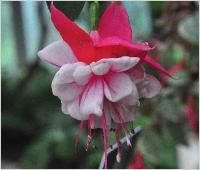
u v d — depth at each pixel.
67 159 0.76
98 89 0.23
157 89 0.24
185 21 0.41
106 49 0.23
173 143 0.44
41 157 0.76
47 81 0.93
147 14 0.55
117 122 0.23
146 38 0.47
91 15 0.24
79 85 0.23
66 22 0.22
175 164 0.51
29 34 1.04
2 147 0.88
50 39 0.83
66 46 0.23
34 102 0.91
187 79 0.43
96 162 0.69
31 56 1.06
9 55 1.10
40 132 0.87
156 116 0.42
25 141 0.89
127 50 0.23
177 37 0.45
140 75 0.23
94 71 0.22
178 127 0.43
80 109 0.23
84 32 0.22
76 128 0.78
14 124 0.88
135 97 0.23
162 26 0.46
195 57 0.43
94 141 0.25
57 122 0.81
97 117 0.23
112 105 0.23
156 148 0.41
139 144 0.41
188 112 0.43
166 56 0.45
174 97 0.42
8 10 1.05
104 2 0.28
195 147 0.64
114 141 0.27
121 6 0.23
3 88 0.91
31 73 0.93
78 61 0.23
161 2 0.52
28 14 1.00
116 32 0.23
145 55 0.23
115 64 0.22
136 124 0.41
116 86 0.23
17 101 0.91
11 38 1.09
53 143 0.77
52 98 0.91
